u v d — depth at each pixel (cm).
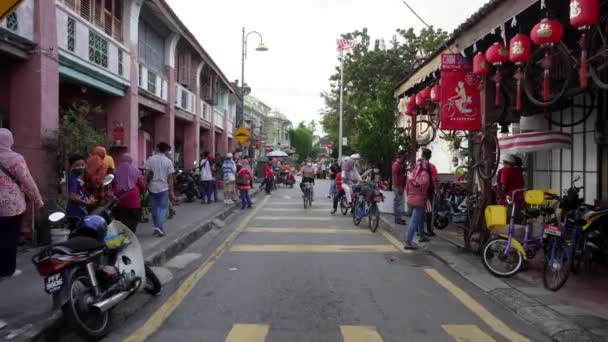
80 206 796
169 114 2009
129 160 905
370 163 1638
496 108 940
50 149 939
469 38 873
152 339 512
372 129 1606
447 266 870
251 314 596
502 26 746
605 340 501
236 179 1889
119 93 1465
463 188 1320
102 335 514
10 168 619
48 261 473
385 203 1575
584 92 938
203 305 632
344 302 648
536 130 1232
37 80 941
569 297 655
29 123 941
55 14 995
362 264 884
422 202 1016
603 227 768
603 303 628
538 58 739
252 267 853
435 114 1338
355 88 3095
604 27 614
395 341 510
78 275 501
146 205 1284
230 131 4000
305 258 931
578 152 1057
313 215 1627
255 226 1362
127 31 1502
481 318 589
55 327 520
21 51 912
